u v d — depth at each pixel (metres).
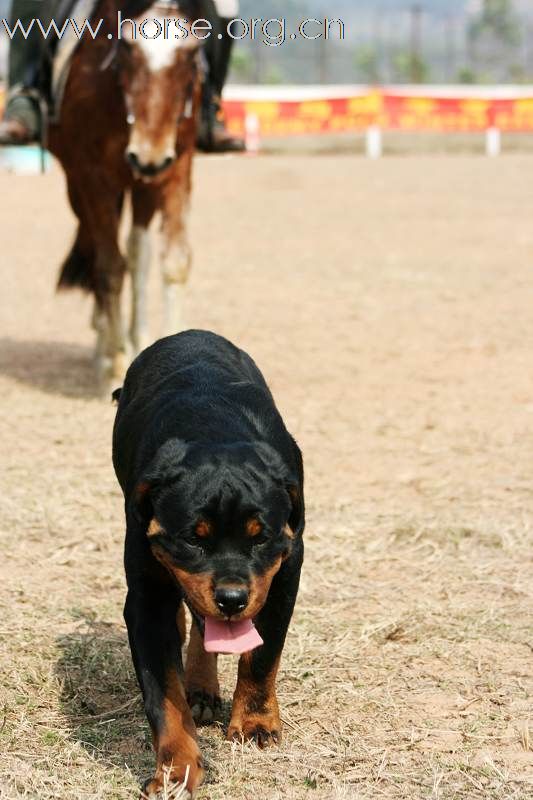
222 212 32.72
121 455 6.59
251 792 5.98
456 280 22.22
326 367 15.68
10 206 34.16
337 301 20.27
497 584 8.77
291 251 25.97
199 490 5.42
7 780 6.03
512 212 32.06
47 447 12.17
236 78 65.38
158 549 5.57
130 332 14.51
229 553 5.40
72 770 6.17
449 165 46.28
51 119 13.88
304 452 12.11
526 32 67.69
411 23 66.69
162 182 13.16
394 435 12.74
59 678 7.22
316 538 9.62
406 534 9.79
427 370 15.57
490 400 14.12
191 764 5.70
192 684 6.85
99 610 8.23
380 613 8.22
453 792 5.97
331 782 6.07
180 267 13.38
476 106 53.50
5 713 6.78
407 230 28.95
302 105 52.25
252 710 6.47
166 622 5.95
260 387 6.70
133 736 6.57
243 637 5.35
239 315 19.03
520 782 6.10
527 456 12.01
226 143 14.73
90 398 14.19
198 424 6.03
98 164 13.29
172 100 12.29
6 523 9.88
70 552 9.34
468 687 7.18
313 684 7.18
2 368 15.80
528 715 6.84
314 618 8.11
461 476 11.40
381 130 52.44
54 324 19.02
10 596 8.45
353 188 38.44
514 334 17.62
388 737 6.57
